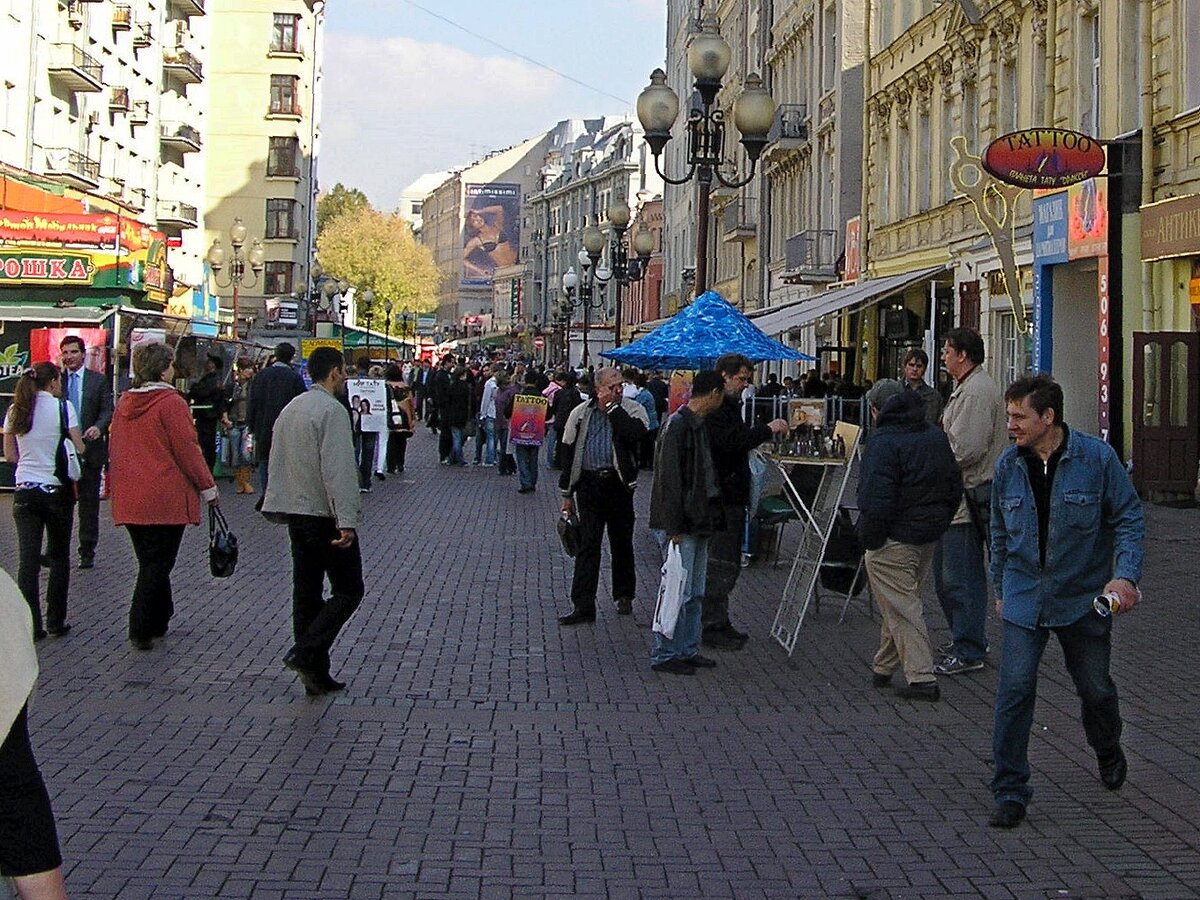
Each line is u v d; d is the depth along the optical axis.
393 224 102.69
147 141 54.81
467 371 33.25
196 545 16.34
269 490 9.02
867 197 35.53
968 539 9.90
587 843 6.25
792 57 45.88
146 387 10.23
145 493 10.09
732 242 55.66
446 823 6.49
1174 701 9.05
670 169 78.88
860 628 11.75
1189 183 19.39
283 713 8.48
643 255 32.03
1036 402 6.52
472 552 16.44
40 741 7.71
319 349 9.08
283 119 70.69
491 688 9.33
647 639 11.21
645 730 8.29
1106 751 7.04
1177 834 6.44
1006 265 22.34
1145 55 20.38
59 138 44.00
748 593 13.59
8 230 22.86
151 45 53.19
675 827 6.50
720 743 8.02
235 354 26.19
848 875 5.88
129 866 5.82
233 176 70.75
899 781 7.29
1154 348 19.45
